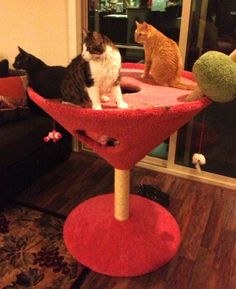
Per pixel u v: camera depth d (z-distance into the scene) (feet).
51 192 6.73
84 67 3.81
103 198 5.93
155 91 4.59
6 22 7.88
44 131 6.81
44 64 7.18
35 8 7.38
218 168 7.39
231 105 7.54
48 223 5.76
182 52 6.53
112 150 4.06
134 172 7.71
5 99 6.61
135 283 4.57
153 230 5.16
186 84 4.76
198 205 6.42
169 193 6.85
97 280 4.60
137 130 3.52
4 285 4.47
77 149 8.52
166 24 6.80
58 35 7.47
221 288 4.52
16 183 6.31
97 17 7.50
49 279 4.59
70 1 7.02
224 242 5.38
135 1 7.05
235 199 6.66
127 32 7.36
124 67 5.94
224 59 3.45
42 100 3.66
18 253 5.04
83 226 5.25
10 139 5.97
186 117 3.69
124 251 4.78
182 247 5.24
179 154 7.71
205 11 6.32
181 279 4.65
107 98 4.20
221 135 7.89
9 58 8.32
